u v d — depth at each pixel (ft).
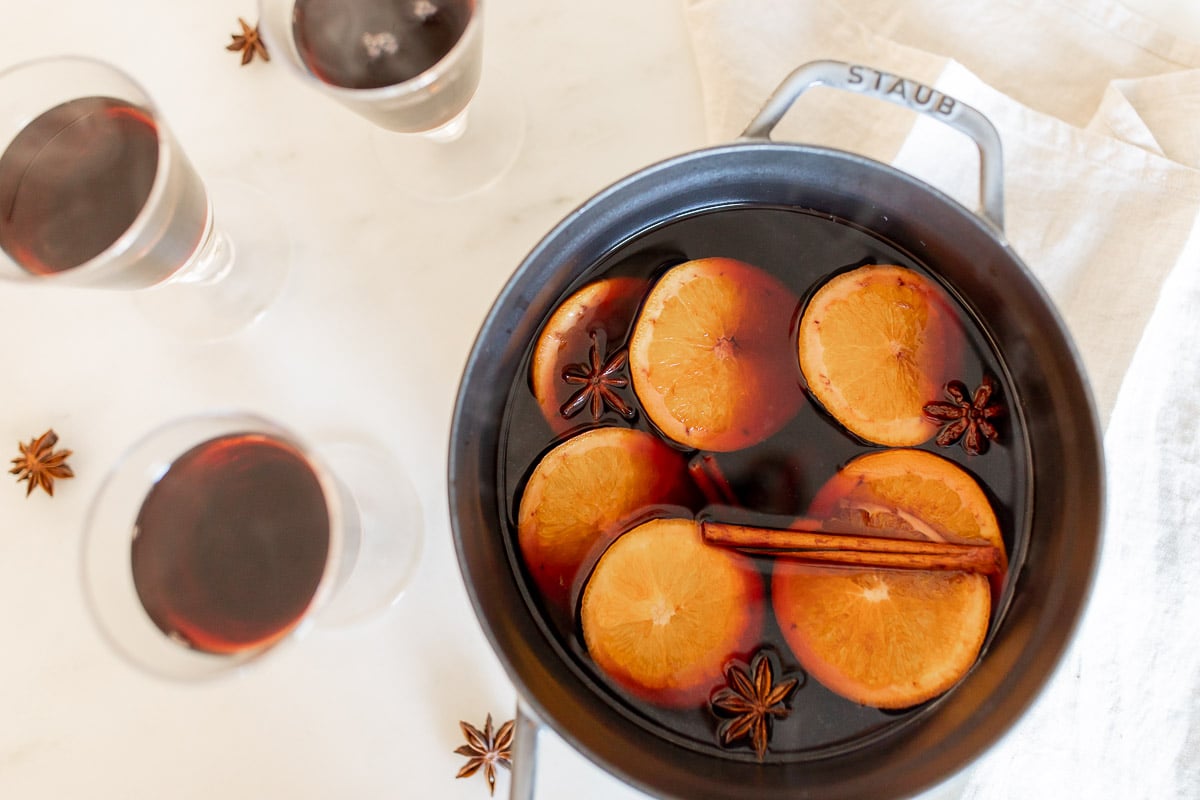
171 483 2.32
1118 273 2.47
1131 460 2.54
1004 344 2.22
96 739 2.47
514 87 2.60
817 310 2.24
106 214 2.35
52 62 2.34
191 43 2.60
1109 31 2.54
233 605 2.27
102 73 2.36
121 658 2.18
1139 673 2.52
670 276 2.26
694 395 2.23
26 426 2.54
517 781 2.05
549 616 2.19
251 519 2.30
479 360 2.13
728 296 2.25
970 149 2.47
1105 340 2.47
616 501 2.21
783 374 2.23
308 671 2.47
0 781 2.47
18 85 2.35
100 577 2.24
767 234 2.27
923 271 2.26
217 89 2.60
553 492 2.21
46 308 2.56
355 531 2.36
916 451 2.21
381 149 2.59
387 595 2.47
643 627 2.18
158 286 2.50
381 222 2.57
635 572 2.18
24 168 2.37
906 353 2.23
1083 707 2.51
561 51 2.60
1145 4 2.56
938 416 2.22
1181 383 2.55
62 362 2.55
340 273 2.56
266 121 2.59
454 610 2.47
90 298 2.56
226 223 2.55
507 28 2.60
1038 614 2.11
